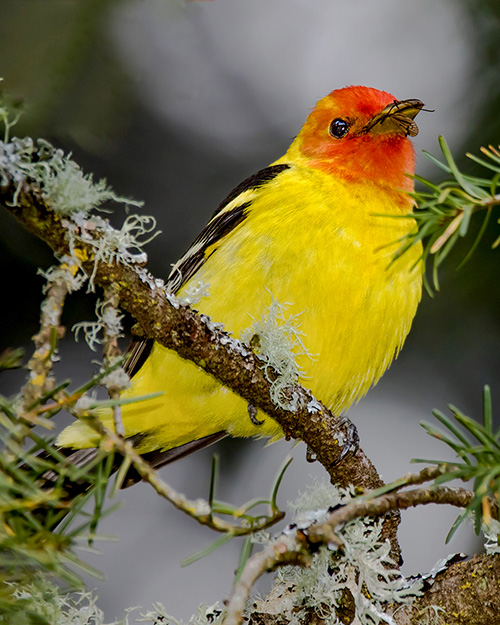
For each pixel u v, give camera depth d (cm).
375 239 810
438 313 1035
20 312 1048
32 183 513
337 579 633
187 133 1115
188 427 913
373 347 838
